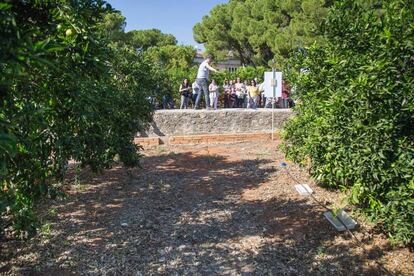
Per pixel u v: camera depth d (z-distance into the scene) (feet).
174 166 25.04
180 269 12.63
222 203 18.26
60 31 6.76
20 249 13.67
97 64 7.18
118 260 13.07
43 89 7.51
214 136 33.06
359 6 12.92
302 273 12.46
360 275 12.26
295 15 75.20
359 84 10.89
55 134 8.91
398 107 11.19
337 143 12.61
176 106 53.01
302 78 17.02
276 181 21.06
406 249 13.48
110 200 18.67
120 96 19.53
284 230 15.34
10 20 4.63
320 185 19.84
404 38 10.88
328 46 14.42
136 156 20.86
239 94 49.98
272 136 34.09
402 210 11.46
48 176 10.12
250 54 101.35
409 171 11.34
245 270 12.59
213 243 14.39
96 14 7.62
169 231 15.33
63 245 13.99
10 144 4.82
